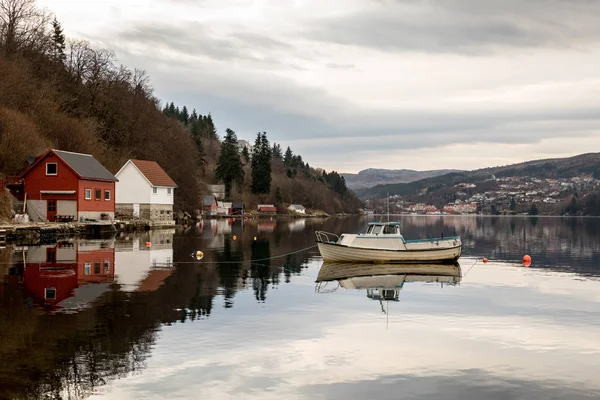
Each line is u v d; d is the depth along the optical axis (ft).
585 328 58.13
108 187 203.51
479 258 135.23
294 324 57.31
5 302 63.77
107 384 39.06
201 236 190.90
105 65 301.43
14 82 223.71
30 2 272.51
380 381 41.22
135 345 48.11
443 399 38.27
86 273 87.51
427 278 95.91
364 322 58.95
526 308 68.54
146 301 66.44
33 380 39.40
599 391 40.24
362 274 99.19
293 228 281.95
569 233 264.52
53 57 283.79
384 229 119.85
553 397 39.04
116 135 290.76
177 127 359.66
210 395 37.76
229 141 551.18
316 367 43.88
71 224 168.25
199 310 62.80
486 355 47.98
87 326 53.78
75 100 278.26
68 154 191.62
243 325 56.24
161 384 39.34
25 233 143.33
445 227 346.54
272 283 85.30
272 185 650.02
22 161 192.44
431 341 51.98
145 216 244.63
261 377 41.37
